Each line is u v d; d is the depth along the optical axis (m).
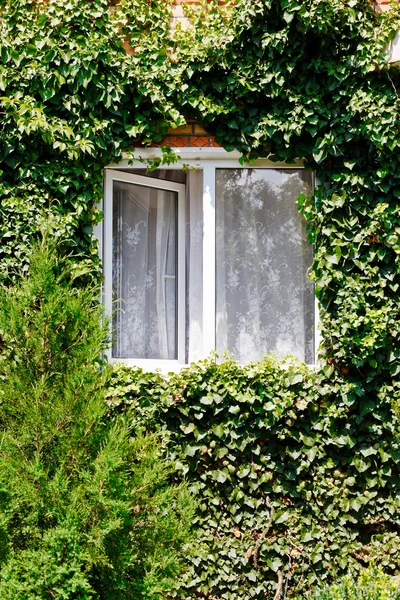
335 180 4.98
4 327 3.78
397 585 4.38
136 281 5.30
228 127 5.06
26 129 4.67
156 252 5.35
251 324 5.24
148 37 5.01
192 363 4.88
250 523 4.84
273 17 4.90
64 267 4.66
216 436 4.85
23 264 4.78
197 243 5.30
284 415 4.85
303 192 5.30
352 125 4.94
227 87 4.98
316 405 4.90
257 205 5.30
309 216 5.03
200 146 5.13
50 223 4.69
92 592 3.36
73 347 3.85
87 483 3.60
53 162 4.88
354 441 4.88
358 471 4.90
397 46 4.85
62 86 4.88
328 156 5.05
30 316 3.82
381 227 4.93
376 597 4.05
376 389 4.91
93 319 3.95
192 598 4.80
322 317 5.05
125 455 3.82
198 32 5.00
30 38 4.84
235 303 5.25
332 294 5.01
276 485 4.87
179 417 4.87
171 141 5.13
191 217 5.32
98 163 4.99
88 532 3.54
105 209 5.20
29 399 3.67
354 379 4.91
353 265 4.98
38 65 4.80
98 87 4.84
